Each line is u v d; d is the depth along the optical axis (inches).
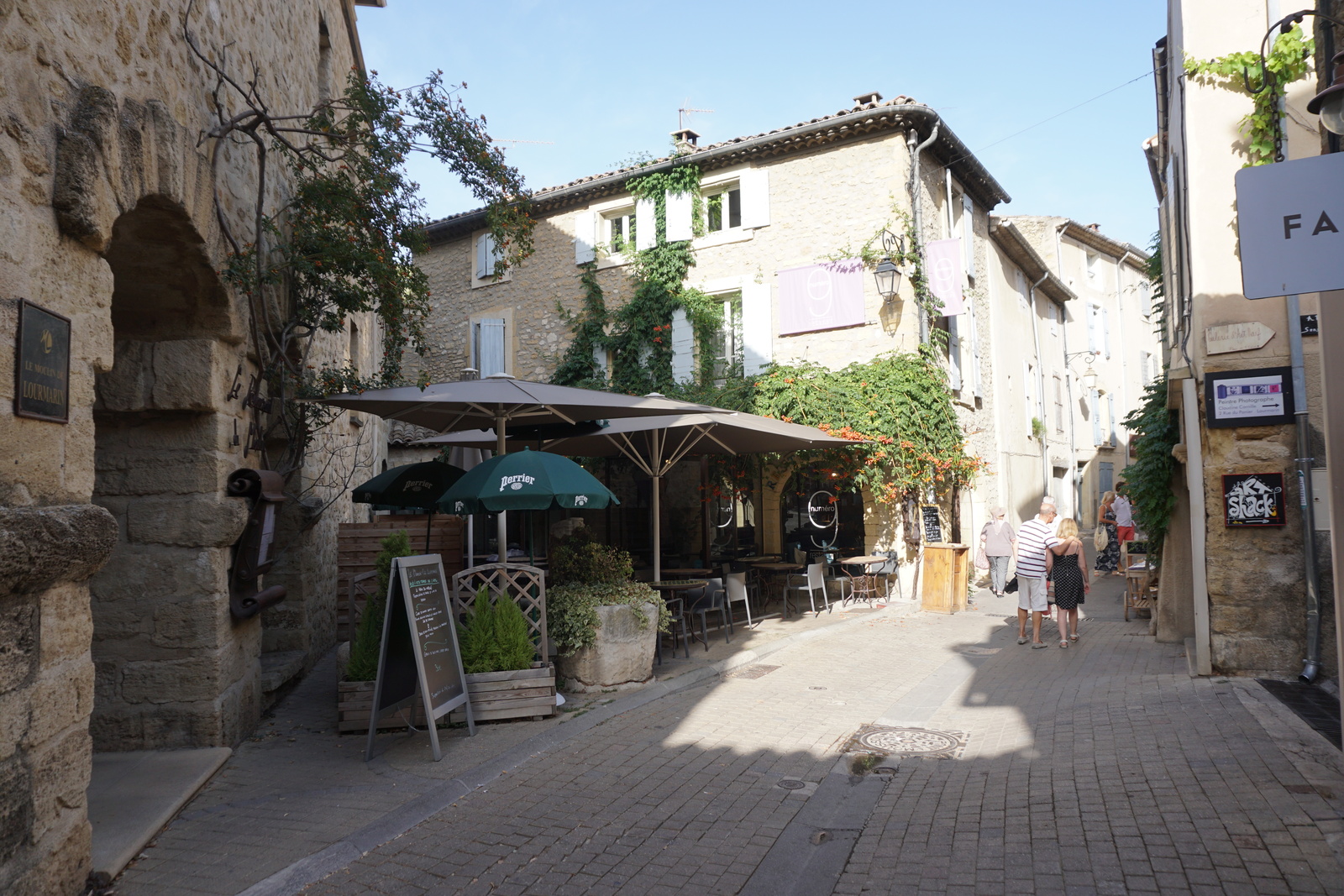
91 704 147.6
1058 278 895.7
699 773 212.7
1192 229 284.0
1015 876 146.3
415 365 809.5
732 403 586.6
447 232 788.0
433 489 327.3
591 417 327.0
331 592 417.4
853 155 598.2
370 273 297.1
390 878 154.2
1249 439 273.1
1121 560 674.8
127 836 165.2
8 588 122.9
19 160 135.3
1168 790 174.2
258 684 266.2
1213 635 276.1
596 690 291.7
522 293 739.4
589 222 705.0
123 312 227.8
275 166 291.9
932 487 588.4
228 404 243.1
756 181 628.7
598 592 304.3
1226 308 278.2
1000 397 738.8
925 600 522.0
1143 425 383.9
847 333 593.9
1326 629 261.6
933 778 204.8
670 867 158.1
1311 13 156.3
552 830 175.8
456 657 245.1
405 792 196.7
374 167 299.3
